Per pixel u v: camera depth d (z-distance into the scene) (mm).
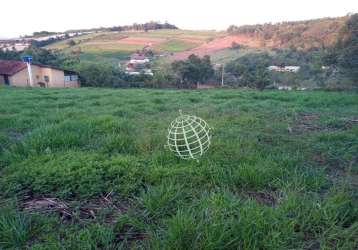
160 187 2844
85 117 6480
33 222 2379
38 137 4219
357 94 13531
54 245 2039
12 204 2600
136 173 3234
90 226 2322
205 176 3191
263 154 3979
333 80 23984
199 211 2420
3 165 3576
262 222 2230
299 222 2334
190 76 39812
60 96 12297
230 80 40938
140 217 2461
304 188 2898
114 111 7391
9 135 5125
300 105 9438
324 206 2510
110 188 2957
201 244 1992
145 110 7867
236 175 3109
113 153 3941
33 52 42469
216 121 6055
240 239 2090
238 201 2568
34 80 31656
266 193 2932
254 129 5582
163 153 3824
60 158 3566
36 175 3127
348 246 2059
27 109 8156
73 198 2852
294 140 4781
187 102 10117
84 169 3229
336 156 4062
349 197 2705
